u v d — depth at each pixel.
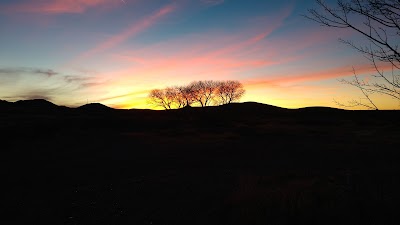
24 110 106.81
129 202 13.45
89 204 13.29
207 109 113.25
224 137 54.91
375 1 4.41
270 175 16.83
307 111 116.44
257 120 95.44
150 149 38.59
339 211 8.68
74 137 51.03
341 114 103.31
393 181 11.87
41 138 49.03
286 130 67.81
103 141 47.47
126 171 22.89
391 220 7.89
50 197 14.78
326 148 36.28
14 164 27.41
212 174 20.00
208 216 10.32
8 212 12.32
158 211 11.69
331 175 15.53
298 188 11.77
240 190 11.78
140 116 96.44
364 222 7.91
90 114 102.38
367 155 28.12
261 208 9.62
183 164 26.00
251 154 31.98
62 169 24.19
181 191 15.12
